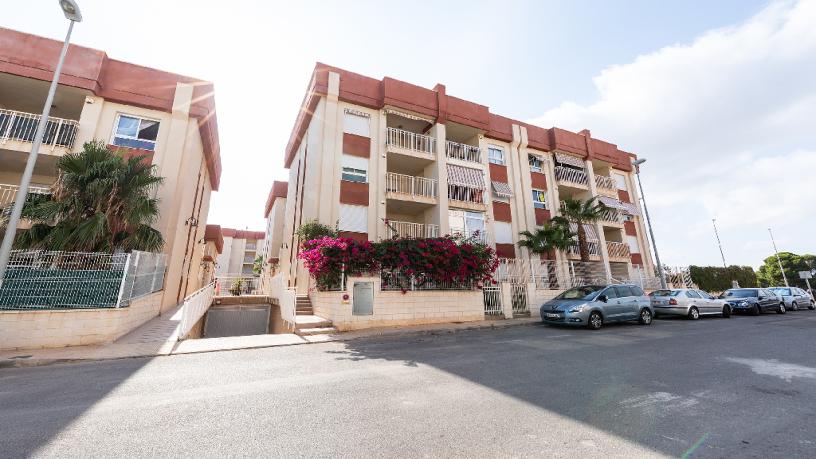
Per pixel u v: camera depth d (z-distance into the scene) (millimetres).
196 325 12391
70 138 12352
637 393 4508
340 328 10156
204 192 20797
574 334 10000
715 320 14180
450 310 12289
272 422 3533
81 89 12617
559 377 5293
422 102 17234
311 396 4383
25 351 6848
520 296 14828
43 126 7812
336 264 10898
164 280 13273
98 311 7723
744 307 16641
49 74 12117
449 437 3180
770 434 3260
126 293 8609
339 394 4465
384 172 15875
